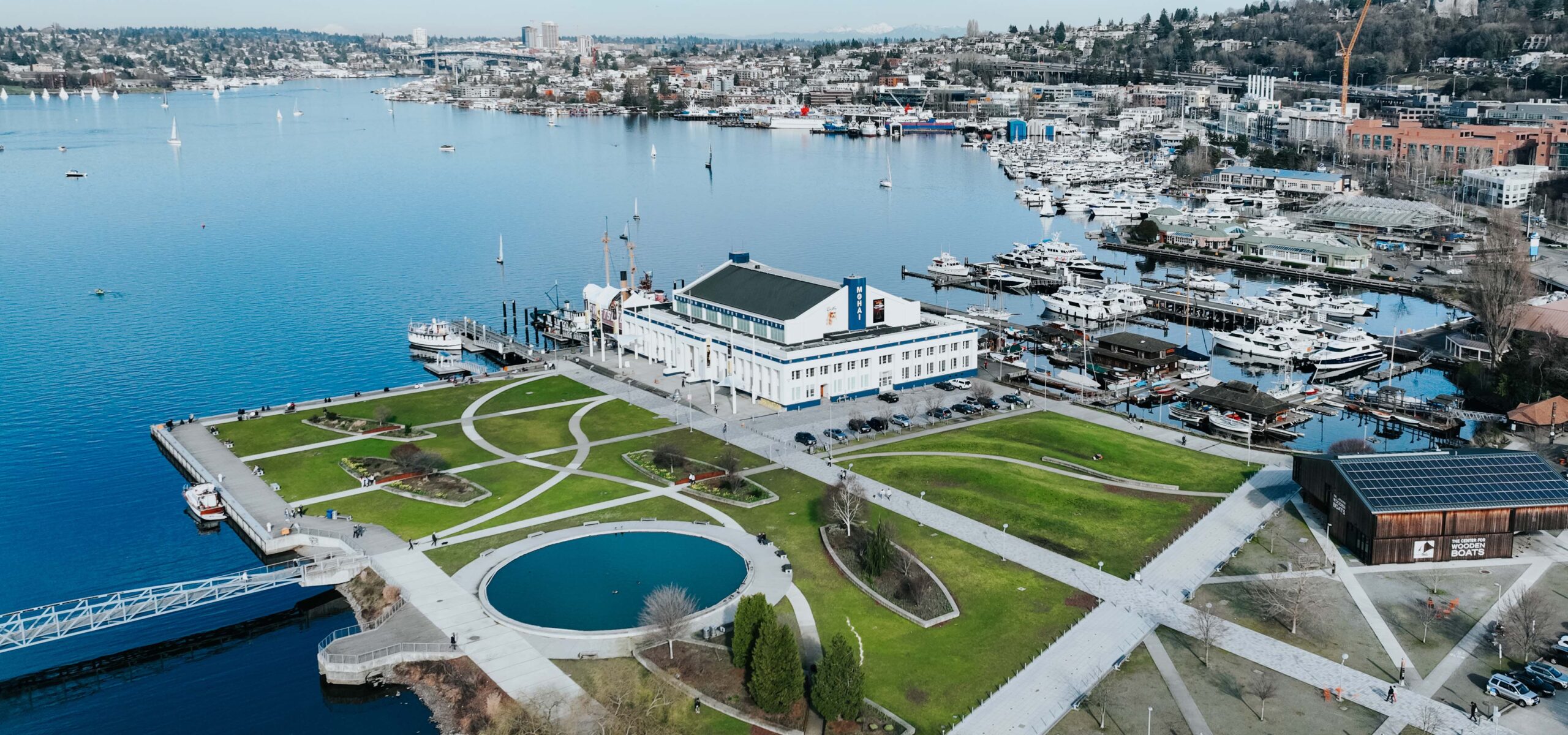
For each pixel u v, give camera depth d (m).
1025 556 159.62
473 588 150.62
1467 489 157.12
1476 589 147.62
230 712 130.88
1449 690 124.56
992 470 191.25
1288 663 130.75
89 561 171.12
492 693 125.94
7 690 136.88
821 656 132.25
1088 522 170.62
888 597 147.12
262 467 198.00
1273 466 194.12
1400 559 155.00
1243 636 136.88
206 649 146.38
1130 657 132.50
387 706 130.38
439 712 127.44
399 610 144.88
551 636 137.62
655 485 187.88
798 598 147.00
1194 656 132.38
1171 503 177.38
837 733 118.25
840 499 168.38
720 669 129.88
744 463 198.38
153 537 179.75
